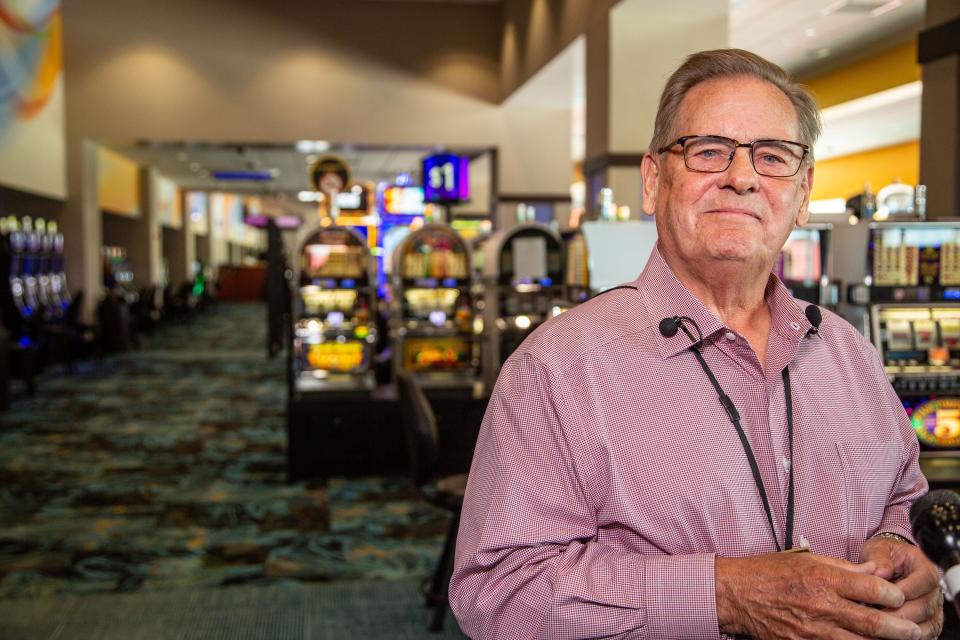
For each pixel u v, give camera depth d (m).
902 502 1.26
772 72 1.19
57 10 12.31
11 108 10.52
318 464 5.83
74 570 4.08
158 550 4.40
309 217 35.62
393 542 4.58
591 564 1.04
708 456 1.09
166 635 3.37
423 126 13.08
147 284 18.53
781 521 1.12
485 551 1.08
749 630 0.98
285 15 12.82
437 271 6.16
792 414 1.16
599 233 4.09
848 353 1.25
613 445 1.10
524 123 13.18
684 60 1.24
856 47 10.03
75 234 12.91
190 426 7.77
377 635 3.42
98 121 12.73
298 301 5.88
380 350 8.62
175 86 12.75
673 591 0.99
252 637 3.38
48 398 9.20
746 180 1.13
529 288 6.12
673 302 1.15
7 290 9.41
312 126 12.93
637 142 8.01
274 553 4.38
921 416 3.59
